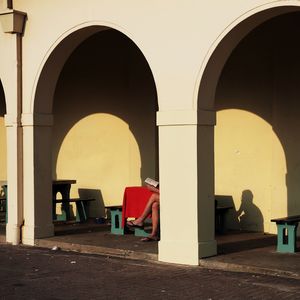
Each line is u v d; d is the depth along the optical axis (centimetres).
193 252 841
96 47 1286
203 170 852
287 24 1037
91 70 1300
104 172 1286
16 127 1043
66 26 979
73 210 1331
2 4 1046
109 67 1268
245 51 1090
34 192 1038
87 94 1310
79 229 1141
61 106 1358
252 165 1084
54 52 1005
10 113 1054
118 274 796
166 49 862
